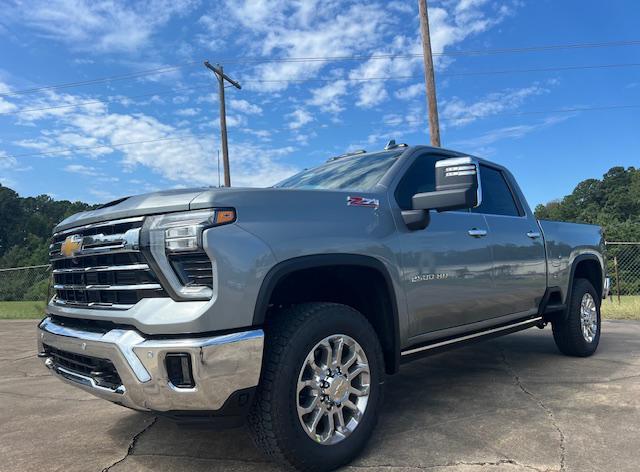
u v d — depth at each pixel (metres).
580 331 5.45
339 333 2.86
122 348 2.45
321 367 2.79
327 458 2.71
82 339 2.68
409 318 3.38
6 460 3.18
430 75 12.68
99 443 3.41
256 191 2.71
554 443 3.10
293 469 2.67
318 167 4.56
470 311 3.93
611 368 5.01
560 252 5.20
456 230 3.84
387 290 3.21
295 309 2.80
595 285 6.09
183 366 2.36
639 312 9.75
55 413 4.25
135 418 3.95
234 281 2.45
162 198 2.59
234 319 2.44
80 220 2.98
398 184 3.61
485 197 4.52
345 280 3.25
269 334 2.68
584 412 3.67
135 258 2.59
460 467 2.79
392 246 3.28
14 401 4.75
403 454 2.99
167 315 2.41
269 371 2.57
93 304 2.81
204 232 2.42
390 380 4.76
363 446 2.94
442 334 3.75
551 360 5.45
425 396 4.20
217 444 3.27
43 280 15.52
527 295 4.63
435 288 3.58
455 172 3.14
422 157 3.99
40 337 3.22
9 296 15.58
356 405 2.95
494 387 4.41
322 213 2.94
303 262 2.72
